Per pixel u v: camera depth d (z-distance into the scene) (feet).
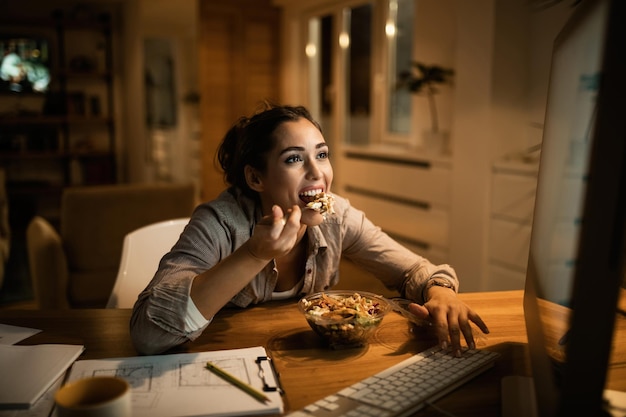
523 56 10.75
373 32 16.34
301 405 2.84
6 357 3.34
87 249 9.66
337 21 17.75
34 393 2.89
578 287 1.93
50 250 8.79
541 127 10.71
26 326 3.96
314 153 3.92
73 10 22.52
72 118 22.02
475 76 11.07
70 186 22.49
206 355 3.39
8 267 15.44
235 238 4.17
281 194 3.94
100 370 3.19
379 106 16.42
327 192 4.04
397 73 15.79
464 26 11.24
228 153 4.55
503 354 3.49
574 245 2.13
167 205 10.12
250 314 4.19
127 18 22.38
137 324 3.38
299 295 4.64
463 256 11.70
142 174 22.47
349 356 3.43
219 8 19.03
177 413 2.70
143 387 2.98
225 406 2.77
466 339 3.55
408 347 3.58
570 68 2.55
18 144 21.56
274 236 3.14
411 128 15.01
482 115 10.93
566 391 1.97
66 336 3.77
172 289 3.37
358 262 4.99
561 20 10.00
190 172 28.58
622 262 1.88
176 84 28.37
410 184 13.20
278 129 3.90
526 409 2.75
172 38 28.12
